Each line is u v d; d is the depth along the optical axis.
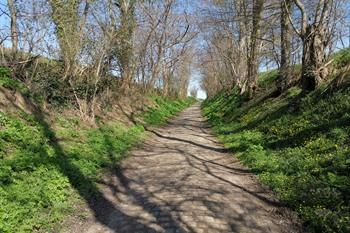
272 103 19.47
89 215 7.81
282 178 9.44
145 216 7.60
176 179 10.30
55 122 13.38
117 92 22.34
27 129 11.16
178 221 7.24
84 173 9.98
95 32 16.06
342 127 10.61
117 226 7.21
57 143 11.56
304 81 15.55
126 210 8.04
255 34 22.97
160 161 12.73
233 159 12.95
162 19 31.23
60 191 8.42
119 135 15.61
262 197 8.71
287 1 16.59
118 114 19.67
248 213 7.71
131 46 20.86
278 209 7.91
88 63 16.53
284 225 7.11
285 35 20.30
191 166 11.87
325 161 9.20
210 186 9.55
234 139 16.02
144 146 15.36
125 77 23.77
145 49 29.02
